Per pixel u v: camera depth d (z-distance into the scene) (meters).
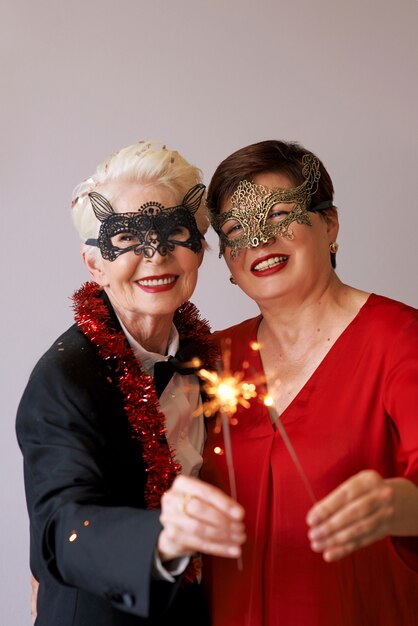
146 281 1.85
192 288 1.90
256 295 2.04
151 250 1.82
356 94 3.21
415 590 1.88
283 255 2.01
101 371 1.78
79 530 1.50
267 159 2.03
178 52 3.17
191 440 1.98
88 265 1.92
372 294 2.05
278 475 1.89
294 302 2.02
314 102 3.20
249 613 1.89
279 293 2.00
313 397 1.93
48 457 1.65
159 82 3.16
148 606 1.41
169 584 1.49
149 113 3.16
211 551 1.33
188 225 1.87
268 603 1.88
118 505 1.73
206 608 1.96
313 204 2.05
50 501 1.59
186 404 1.96
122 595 1.45
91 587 1.48
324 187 2.09
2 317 3.11
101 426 1.72
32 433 1.69
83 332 1.84
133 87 3.15
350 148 3.20
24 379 3.11
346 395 1.90
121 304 1.87
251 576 1.90
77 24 3.14
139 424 1.77
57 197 3.12
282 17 3.20
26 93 3.12
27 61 3.12
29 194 3.12
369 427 1.87
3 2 3.12
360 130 3.20
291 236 2.00
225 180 2.05
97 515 1.51
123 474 1.75
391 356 1.88
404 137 3.20
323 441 1.87
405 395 1.82
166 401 1.92
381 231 3.20
